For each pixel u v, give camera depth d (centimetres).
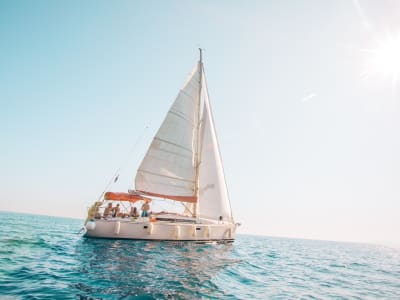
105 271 827
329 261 2041
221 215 1842
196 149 2022
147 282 724
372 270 1638
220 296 671
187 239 1633
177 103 1930
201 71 2145
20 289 603
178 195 1850
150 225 1540
